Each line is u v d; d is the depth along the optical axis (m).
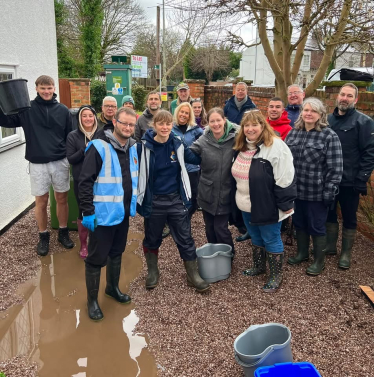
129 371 2.84
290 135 4.11
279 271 3.84
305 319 3.36
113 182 3.23
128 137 3.28
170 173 3.69
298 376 2.43
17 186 6.09
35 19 6.95
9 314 3.56
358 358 2.88
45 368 2.88
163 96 18.09
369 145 3.95
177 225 3.78
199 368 2.84
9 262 4.50
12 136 5.89
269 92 8.35
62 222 4.95
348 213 4.18
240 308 3.55
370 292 3.64
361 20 5.73
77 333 3.29
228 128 3.88
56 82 8.33
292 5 5.45
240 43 6.20
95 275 3.43
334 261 4.44
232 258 4.24
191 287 3.95
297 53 6.41
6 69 5.71
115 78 13.27
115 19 27.31
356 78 5.69
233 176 3.82
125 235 3.60
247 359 2.53
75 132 4.32
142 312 3.56
